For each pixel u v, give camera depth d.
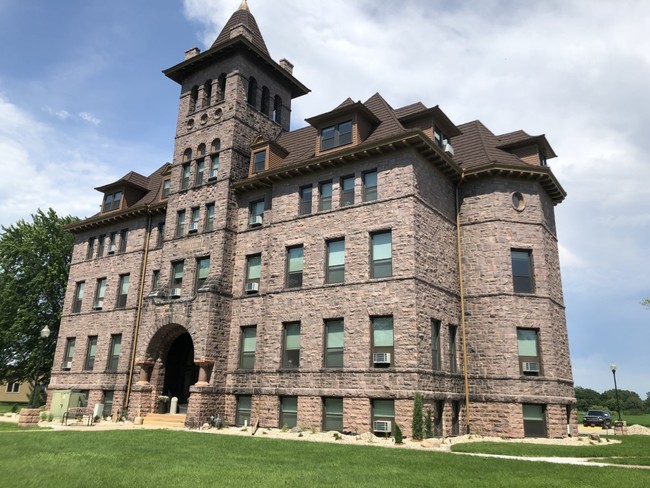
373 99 29.11
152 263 33.72
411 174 23.52
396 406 21.09
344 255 24.72
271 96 34.22
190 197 31.16
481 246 25.73
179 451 15.33
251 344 27.14
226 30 35.38
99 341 34.47
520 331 24.62
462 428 23.53
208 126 31.88
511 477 11.58
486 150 27.59
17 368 45.06
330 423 23.02
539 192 26.61
